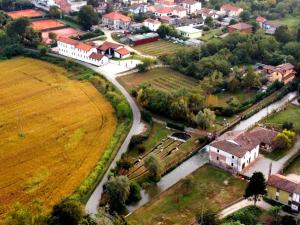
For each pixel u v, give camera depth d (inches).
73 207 4968.0
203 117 7145.7
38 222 4849.9
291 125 7288.4
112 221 5142.7
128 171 6181.1
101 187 5826.8
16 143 6840.6
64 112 7854.3
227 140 6387.8
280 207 5295.3
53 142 6894.7
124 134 7071.9
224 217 5270.7
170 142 6988.2
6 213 5270.7
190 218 5324.8
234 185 5944.9
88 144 6860.2
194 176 6156.5
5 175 6053.2
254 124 7568.9
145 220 5290.4
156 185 5974.4
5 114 7741.1
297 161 6481.3
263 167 6368.1
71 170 6176.2
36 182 5905.5
